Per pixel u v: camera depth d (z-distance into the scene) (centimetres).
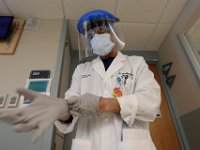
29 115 57
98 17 117
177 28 211
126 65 105
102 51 108
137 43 250
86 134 85
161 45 255
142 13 202
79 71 114
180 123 202
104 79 97
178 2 193
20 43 178
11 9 192
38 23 197
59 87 151
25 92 58
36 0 183
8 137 124
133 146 72
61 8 192
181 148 192
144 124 86
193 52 192
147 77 91
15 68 158
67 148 175
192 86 181
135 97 75
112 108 71
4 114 53
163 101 225
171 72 225
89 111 69
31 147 120
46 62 164
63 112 65
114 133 79
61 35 187
